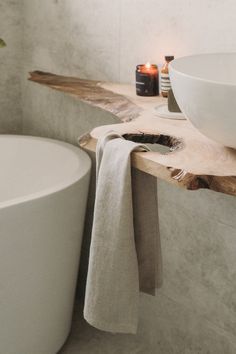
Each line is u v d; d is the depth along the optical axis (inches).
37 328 86.0
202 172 44.4
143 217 57.2
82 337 97.5
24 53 118.2
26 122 122.3
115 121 92.5
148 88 78.5
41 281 84.1
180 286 83.0
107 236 55.0
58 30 105.2
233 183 42.8
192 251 79.6
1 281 78.0
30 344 85.6
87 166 93.5
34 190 105.9
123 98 77.8
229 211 72.4
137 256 58.6
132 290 55.4
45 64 111.3
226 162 47.4
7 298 79.7
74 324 101.7
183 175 44.4
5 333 81.0
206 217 76.1
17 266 79.5
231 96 43.1
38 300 84.7
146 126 60.2
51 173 103.6
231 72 61.1
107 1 90.7
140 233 57.6
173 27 78.1
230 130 45.6
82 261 108.9
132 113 67.9
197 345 82.2
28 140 108.1
